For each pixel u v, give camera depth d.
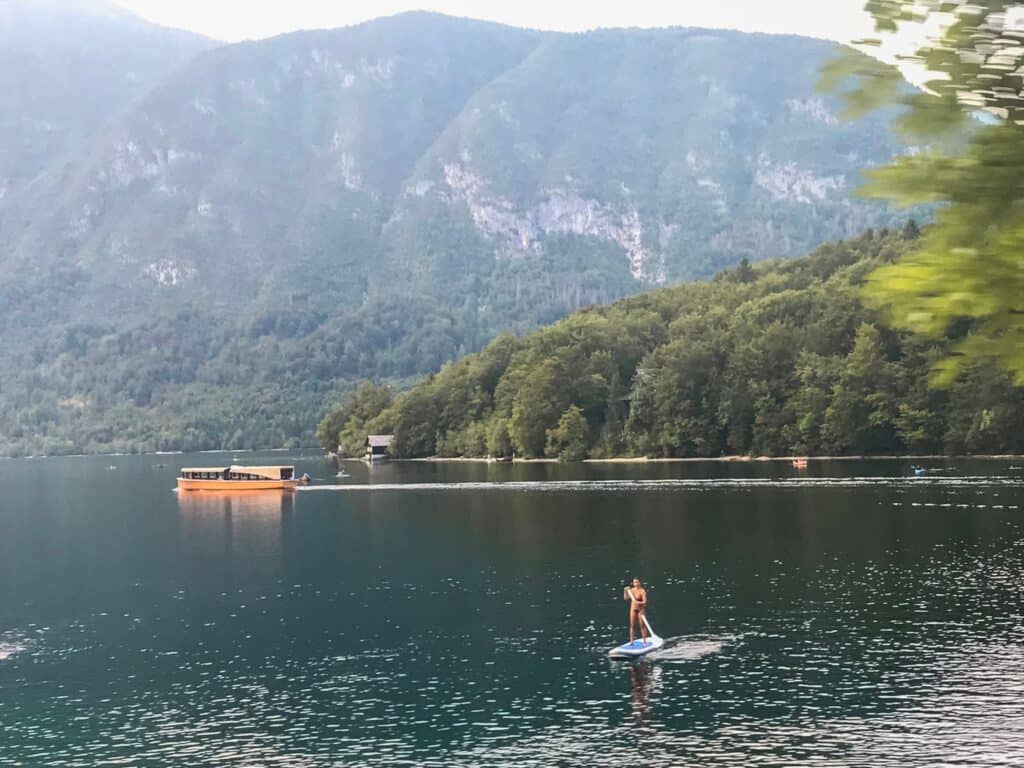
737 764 38.56
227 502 165.38
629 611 64.75
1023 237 9.11
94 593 81.50
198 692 51.81
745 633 57.19
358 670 54.31
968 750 38.38
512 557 89.19
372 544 103.12
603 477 169.75
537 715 45.44
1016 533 84.31
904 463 162.25
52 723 47.69
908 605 61.16
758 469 168.62
